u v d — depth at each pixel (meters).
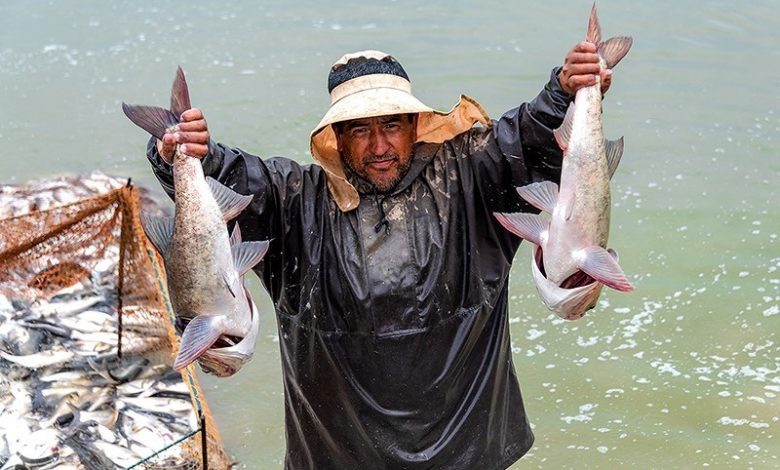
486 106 9.05
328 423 3.84
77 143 8.96
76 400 5.73
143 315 6.12
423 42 10.45
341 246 3.65
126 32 11.08
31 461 5.29
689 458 5.24
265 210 3.61
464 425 3.80
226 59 10.33
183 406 5.76
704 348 6.07
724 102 8.98
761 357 5.96
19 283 6.35
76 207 6.10
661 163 8.02
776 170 7.89
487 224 3.73
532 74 9.67
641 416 5.57
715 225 7.21
